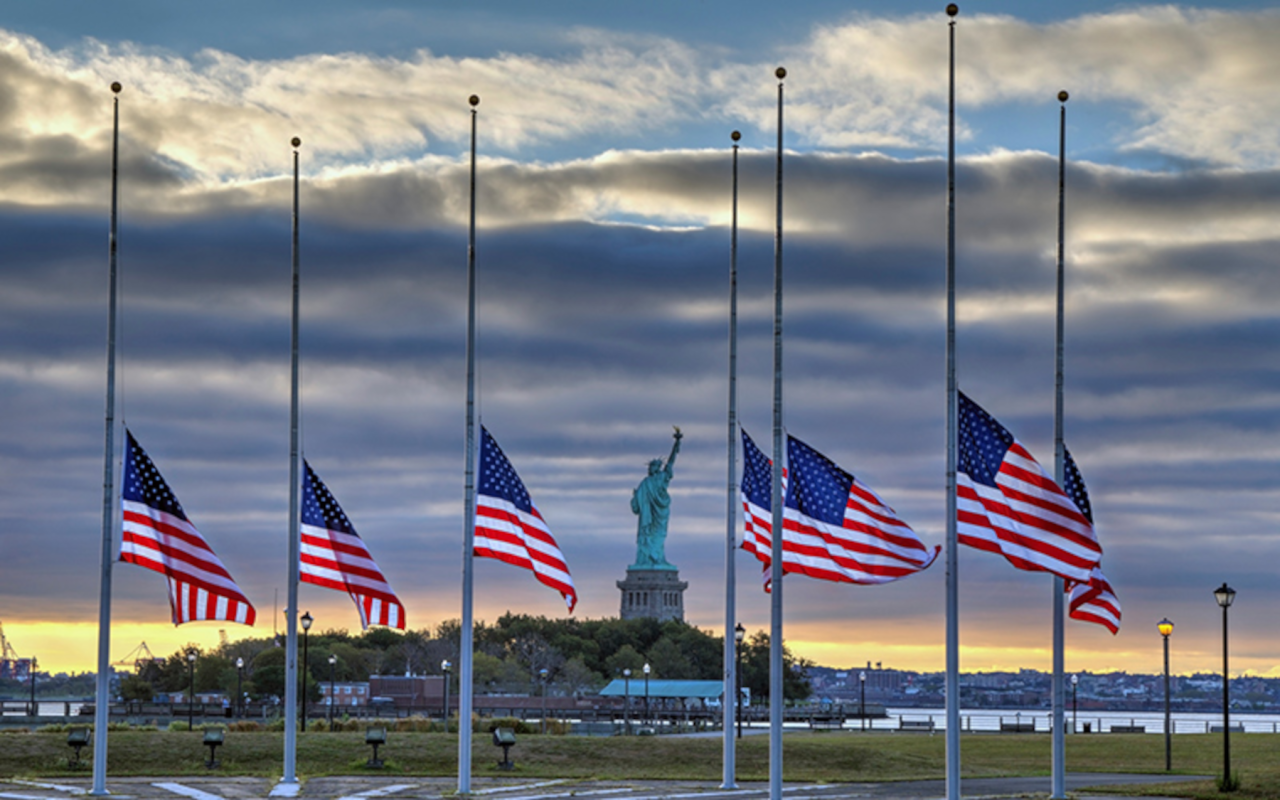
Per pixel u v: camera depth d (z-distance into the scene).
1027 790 61.66
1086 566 51.94
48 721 117.06
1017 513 52.53
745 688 186.75
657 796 57.78
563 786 61.72
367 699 179.62
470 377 59.72
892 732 128.12
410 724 96.06
